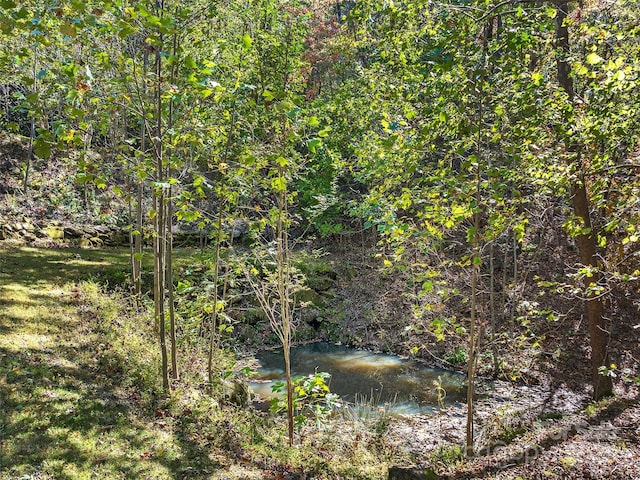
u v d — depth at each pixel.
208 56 7.65
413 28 6.34
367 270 18.08
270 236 16.28
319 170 17.14
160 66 6.79
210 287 8.77
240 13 7.99
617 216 5.49
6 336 7.78
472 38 5.86
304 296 15.92
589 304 9.69
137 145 13.00
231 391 8.89
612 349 11.59
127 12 4.19
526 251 15.12
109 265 13.35
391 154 6.02
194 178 7.23
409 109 6.10
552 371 11.77
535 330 13.30
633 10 5.83
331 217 18.52
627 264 9.02
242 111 7.94
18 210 16.23
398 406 10.13
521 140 6.13
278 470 6.29
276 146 7.36
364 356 13.67
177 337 9.80
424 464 6.91
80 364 7.60
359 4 6.50
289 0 8.34
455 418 9.45
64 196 17.97
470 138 6.28
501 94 5.90
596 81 6.03
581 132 5.78
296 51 8.30
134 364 8.14
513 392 10.89
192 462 5.88
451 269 14.55
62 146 4.09
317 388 7.75
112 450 5.64
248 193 8.29
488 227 6.20
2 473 4.65
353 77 18.50
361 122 11.03
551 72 7.04
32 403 6.10
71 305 9.86
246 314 14.47
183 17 6.04
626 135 5.80
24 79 4.23
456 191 5.82
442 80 5.77
